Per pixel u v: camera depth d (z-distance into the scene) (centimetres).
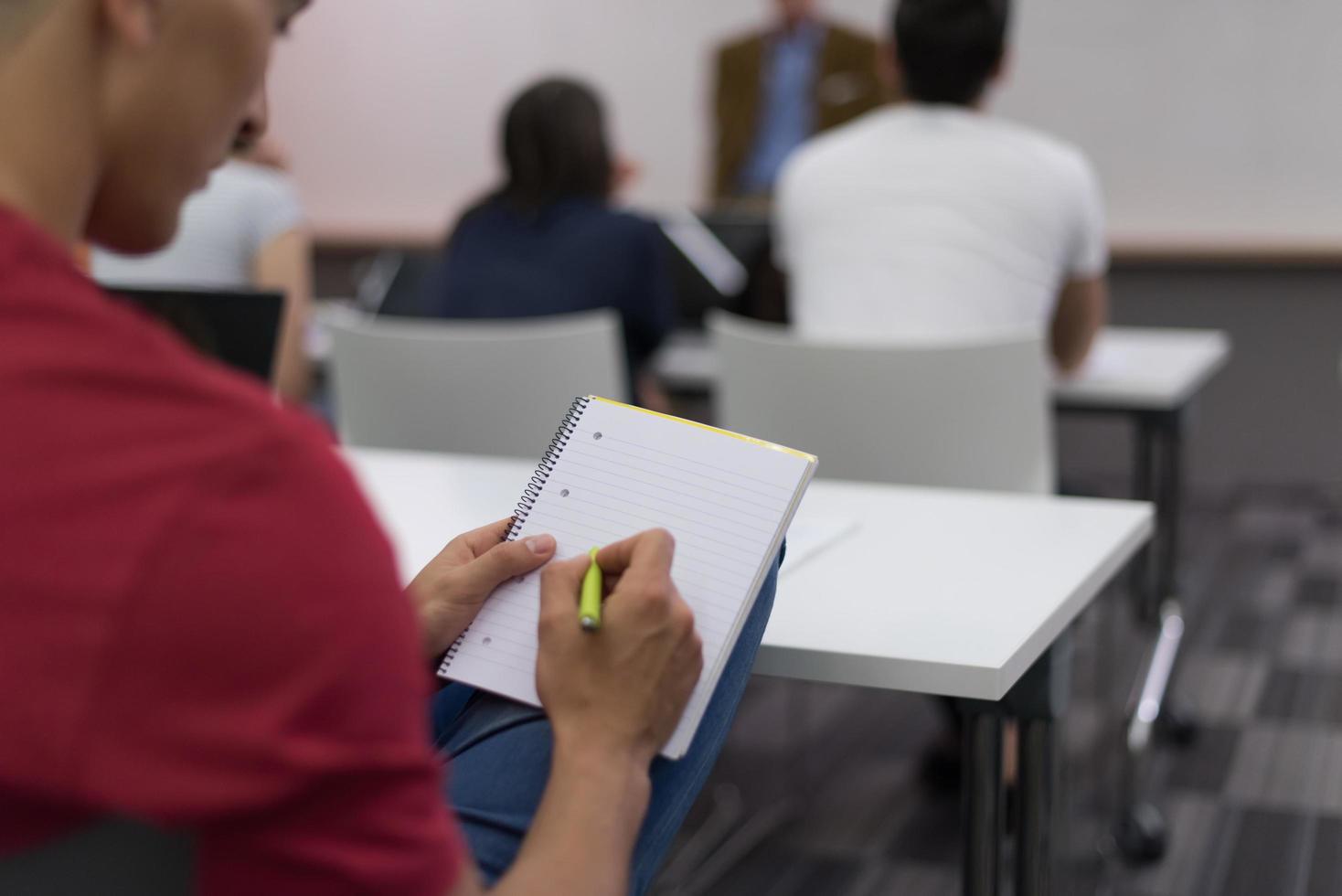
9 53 53
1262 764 259
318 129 573
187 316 151
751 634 86
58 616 47
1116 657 297
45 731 47
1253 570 381
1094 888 209
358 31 561
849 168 236
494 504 144
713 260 296
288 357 254
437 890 54
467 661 82
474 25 545
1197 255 462
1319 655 317
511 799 76
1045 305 233
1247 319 463
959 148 230
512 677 81
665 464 86
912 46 234
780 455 85
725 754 267
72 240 56
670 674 73
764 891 217
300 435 51
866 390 201
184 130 57
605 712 71
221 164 64
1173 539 244
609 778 70
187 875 56
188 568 48
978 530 132
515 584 84
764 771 260
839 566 121
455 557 88
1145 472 243
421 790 53
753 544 82
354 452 172
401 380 221
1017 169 229
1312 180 455
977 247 228
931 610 109
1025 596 112
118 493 48
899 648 100
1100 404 234
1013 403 197
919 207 230
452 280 259
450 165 561
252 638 48
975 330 228
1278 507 443
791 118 498
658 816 78
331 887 51
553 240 254
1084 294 241
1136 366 247
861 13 498
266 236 259
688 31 517
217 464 49
